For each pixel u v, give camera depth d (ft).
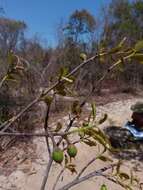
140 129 25.46
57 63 35.29
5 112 22.85
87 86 32.83
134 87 57.47
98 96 48.16
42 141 25.07
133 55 3.59
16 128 22.40
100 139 3.42
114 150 3.88
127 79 57.41
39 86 27.43
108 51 3.69
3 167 21.58
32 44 37.63
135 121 26.30
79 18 45.93
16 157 22.85
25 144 23.97
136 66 56.13
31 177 20.77
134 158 23.13
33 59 33.32
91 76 32.17
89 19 46.68
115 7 59.57
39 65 32.37
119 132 25.52
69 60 35.68
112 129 26.66
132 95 54.39
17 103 24.40
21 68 3.76
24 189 19.62
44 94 3.83
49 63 31.60
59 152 3.11
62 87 3.74
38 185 20.06
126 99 50.70
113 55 3.70
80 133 3.62
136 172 21.27
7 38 28.63
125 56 3.62
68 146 3.28
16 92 25.71
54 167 21.77
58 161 3.10
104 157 4.64
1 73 16.26
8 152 22.94
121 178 4.70
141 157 23.32
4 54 20.31
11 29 30.48
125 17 61.00
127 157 22.88
